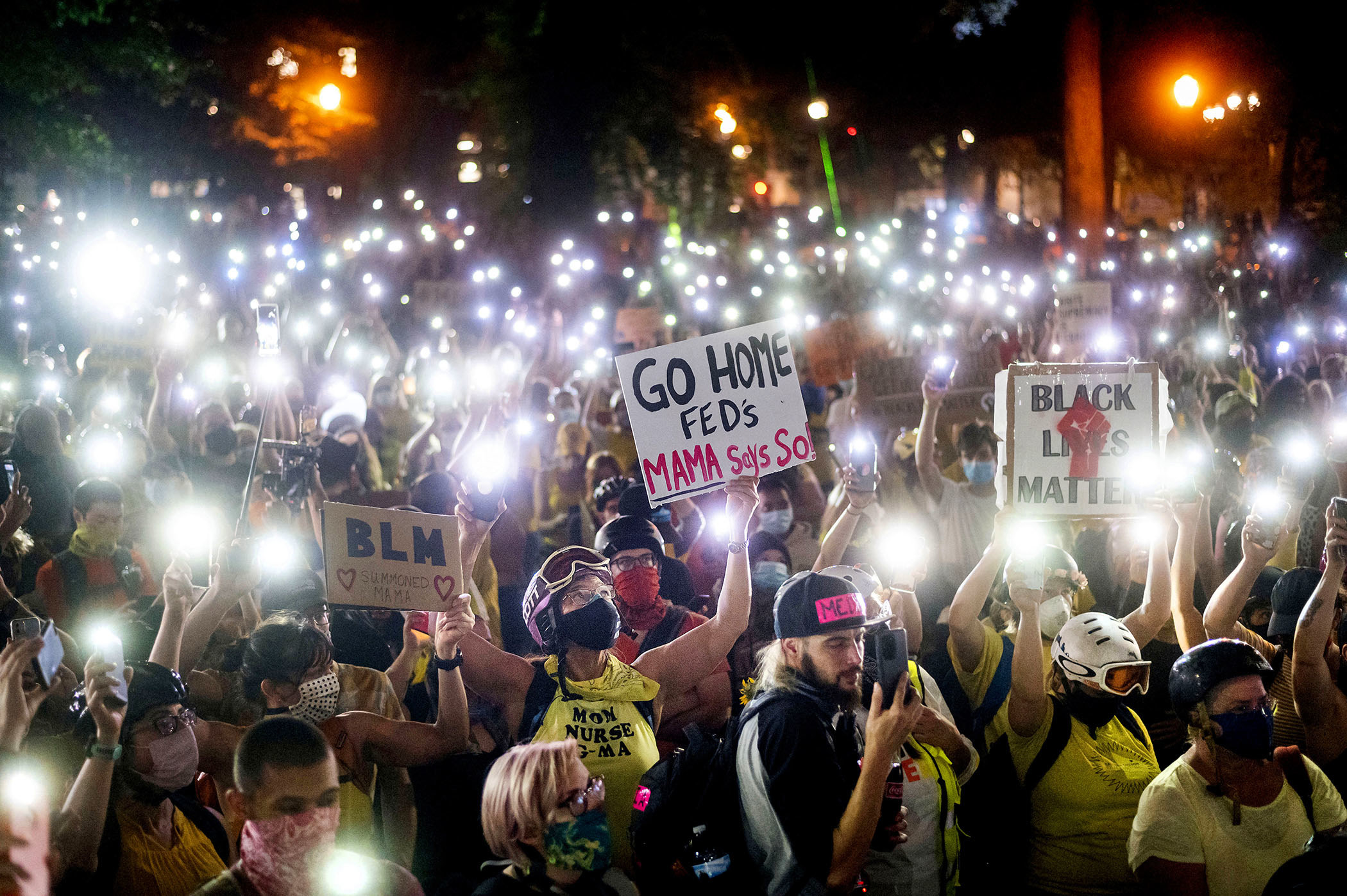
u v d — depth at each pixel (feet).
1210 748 14.39
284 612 16.99
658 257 75.66
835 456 32.40
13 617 18.31
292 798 11.11
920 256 71.41
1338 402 33.22
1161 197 89.20
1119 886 15.60
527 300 66.49
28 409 25.91
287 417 29.73
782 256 64.75
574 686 15.72
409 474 32.78
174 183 86.53
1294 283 59.11
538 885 11.35
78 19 68.03
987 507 27.22
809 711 13.34
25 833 9.53
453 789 16.62
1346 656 18.16
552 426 37.27
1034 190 110.63
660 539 18.49
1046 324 43.65
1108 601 23.15
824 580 13.76
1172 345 50.14
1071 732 15.80
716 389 18.13
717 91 81.05
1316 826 14.62
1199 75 77.66
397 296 62.75
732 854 13.50
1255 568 18.04
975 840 16.74
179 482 26.68
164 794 13.73
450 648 16.11
